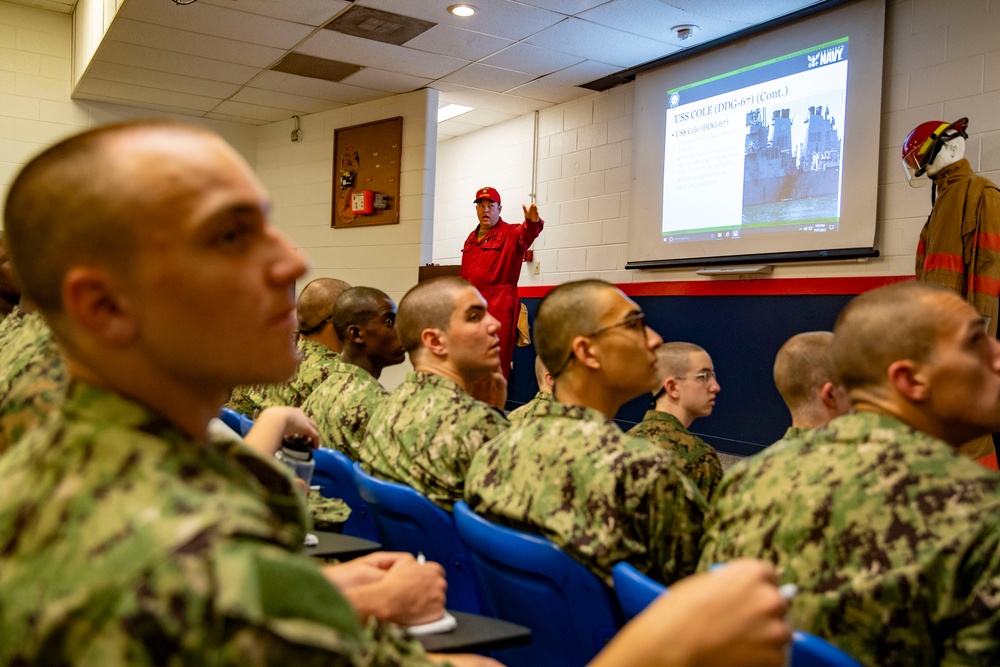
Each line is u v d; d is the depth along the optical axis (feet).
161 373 1.74
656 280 19.07
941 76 13.89
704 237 17.71
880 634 3.23
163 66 19.58
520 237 18.17
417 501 5.73
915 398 3.78
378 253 22.03
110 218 1.64
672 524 4.32
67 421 1.73
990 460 11.37
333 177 23.09
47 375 3.74
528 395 22.52
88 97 22.52
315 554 4.21
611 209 20.26
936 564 3.14
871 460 3.49
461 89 20.83
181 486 1.59
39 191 1.67
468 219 25.30
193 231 1.67
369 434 6.82
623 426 20.02
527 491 4.63
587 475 4.39
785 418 16.33
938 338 3.72
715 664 1.54
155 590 1.41
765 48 16.34
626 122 19.80
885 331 3.81
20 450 1.84
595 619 4.31
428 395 6.47
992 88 13.20
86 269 1.66
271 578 1.47
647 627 1.59
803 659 3.10
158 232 1.65
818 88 15.44
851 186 14.96
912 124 14.32
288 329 1.83
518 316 19.26
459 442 6.10
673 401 8.20
